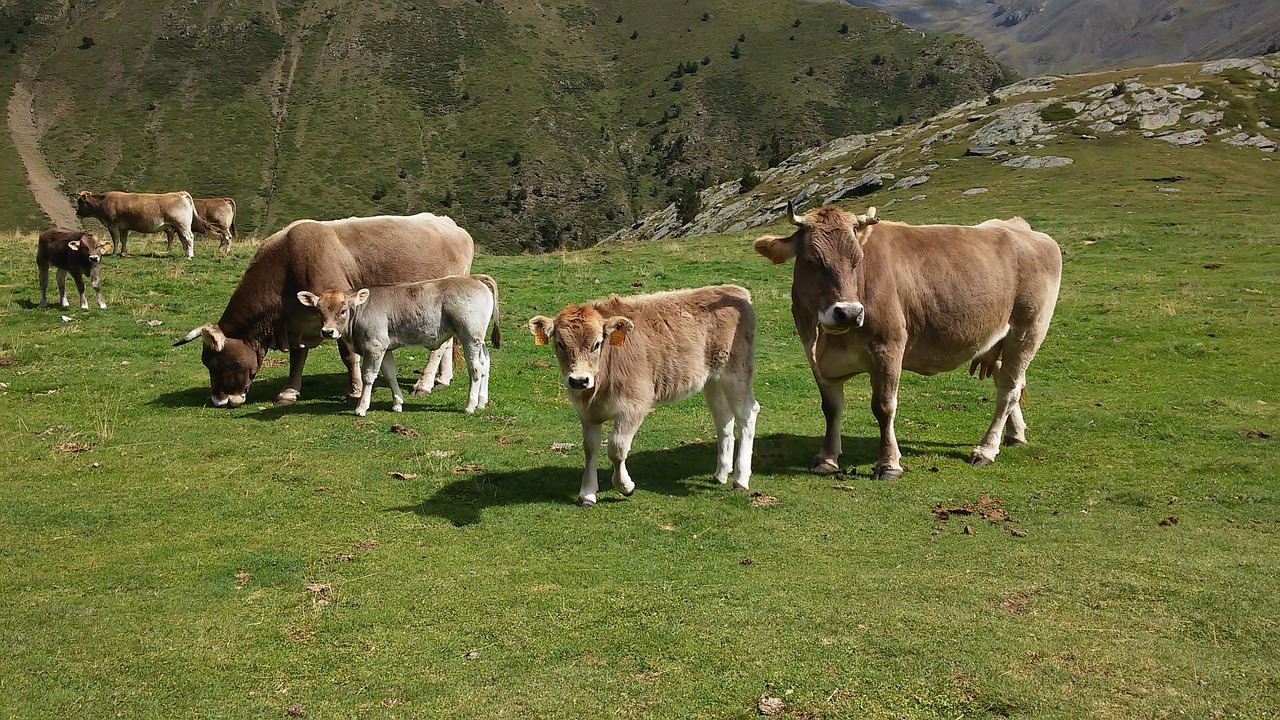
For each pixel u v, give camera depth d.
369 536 8.17
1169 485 9.61
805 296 9.88
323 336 11.74
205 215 26.19
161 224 24.95
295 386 13.41
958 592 6.93
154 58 166.38
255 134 147.38
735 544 8.05
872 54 181.12
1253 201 39.34
